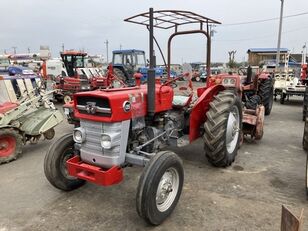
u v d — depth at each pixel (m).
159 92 3.61
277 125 7.38
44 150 5.55
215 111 4.08
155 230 2.89
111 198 3.56
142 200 2.77
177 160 3.11
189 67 4.39
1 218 3.17
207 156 4.27
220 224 2.98
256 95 8.05
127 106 3.11
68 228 2.95
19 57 30.48
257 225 2.95
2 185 4.00
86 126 3.22
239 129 4.64
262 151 5.23
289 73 12.62
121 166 3.17
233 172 4.27
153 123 3.79
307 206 3.31
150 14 3.18
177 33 4.59
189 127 4.26
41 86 6.16
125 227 2.95
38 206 3.40
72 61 14.87
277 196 3.55
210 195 3.58
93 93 3.12
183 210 3.24
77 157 3.34
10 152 4.95
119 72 14.64
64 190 3.68
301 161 4.72
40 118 5.57
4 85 6.25
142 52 15.99
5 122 4.96
